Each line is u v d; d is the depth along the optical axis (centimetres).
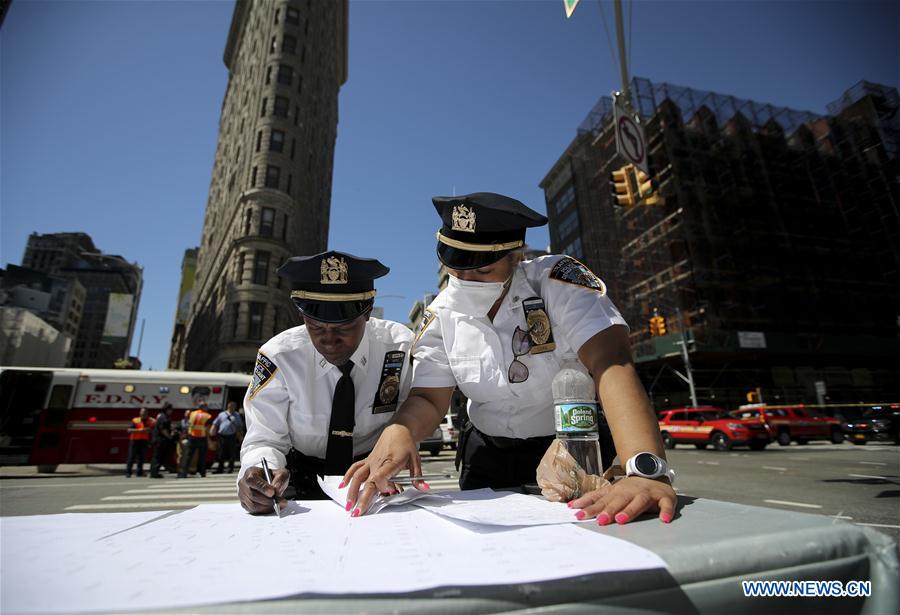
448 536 69
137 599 42
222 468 1248
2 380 1194
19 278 5222
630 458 92
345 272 161
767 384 2809
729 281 2619
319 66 3572
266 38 3266
